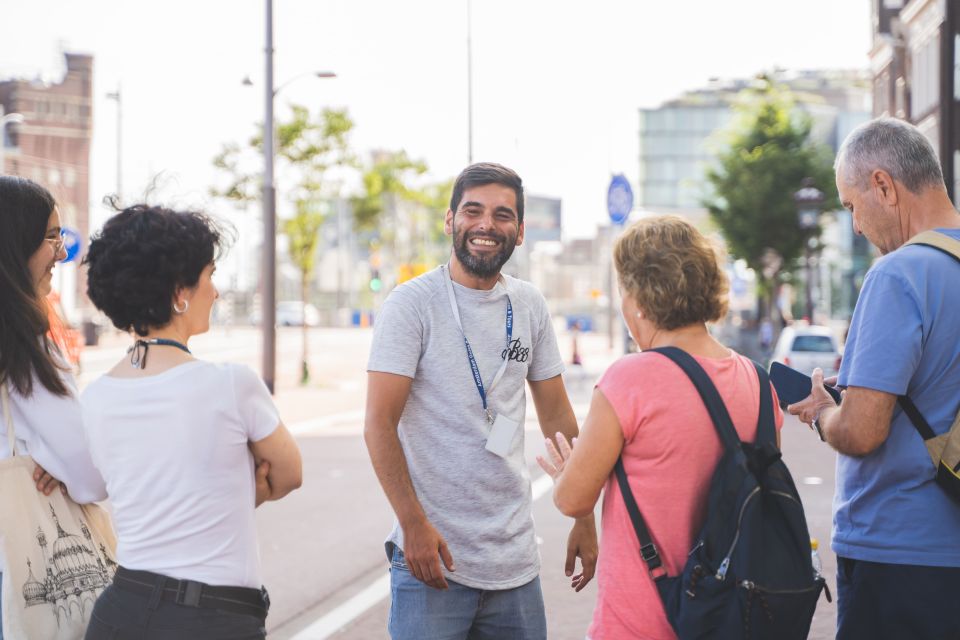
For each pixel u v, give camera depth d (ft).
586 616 19.33
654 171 220.84
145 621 7.98
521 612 10.50
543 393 11.41
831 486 33.68
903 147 9.49
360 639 17.94
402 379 10.23
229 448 8.24
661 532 8.18
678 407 8.21
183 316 8.63
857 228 9.93
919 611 9.02
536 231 163.43
